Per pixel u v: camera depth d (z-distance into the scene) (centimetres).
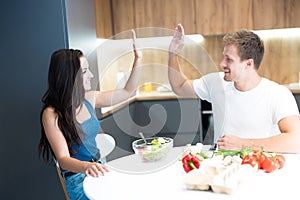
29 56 254
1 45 255
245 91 203
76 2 269
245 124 204
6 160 264
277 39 415
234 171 135
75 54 184
